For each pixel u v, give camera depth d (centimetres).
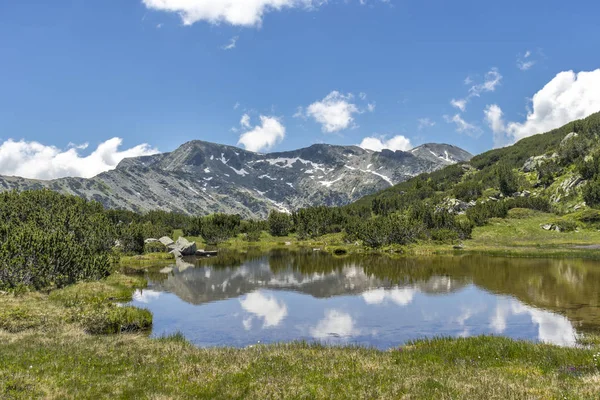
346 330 3291
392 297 4634
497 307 3988
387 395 1328
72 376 1564
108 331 3012
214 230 17600
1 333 2462
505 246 10800
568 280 5391
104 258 5791
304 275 6575
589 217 13138
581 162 19738
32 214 7769
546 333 3031
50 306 3369
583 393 1296
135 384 1496
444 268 6981
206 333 3219
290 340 3002
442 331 3195
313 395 1348
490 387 1386
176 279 6278
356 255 10175
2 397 1279
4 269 4259
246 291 5212
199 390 1423
